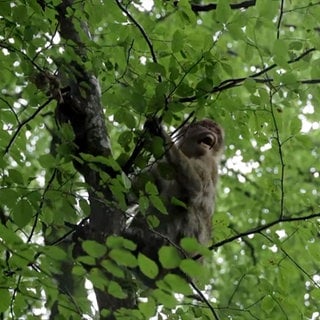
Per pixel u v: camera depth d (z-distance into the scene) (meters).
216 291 16.42
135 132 8.53
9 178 8.03
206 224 11.38
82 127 9.16
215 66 8.95
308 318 9.98
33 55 9.38
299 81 9.36
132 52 10.44
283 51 8.91
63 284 8.24
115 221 8.62
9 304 7.93
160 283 6.66
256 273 10.38
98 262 6.88
